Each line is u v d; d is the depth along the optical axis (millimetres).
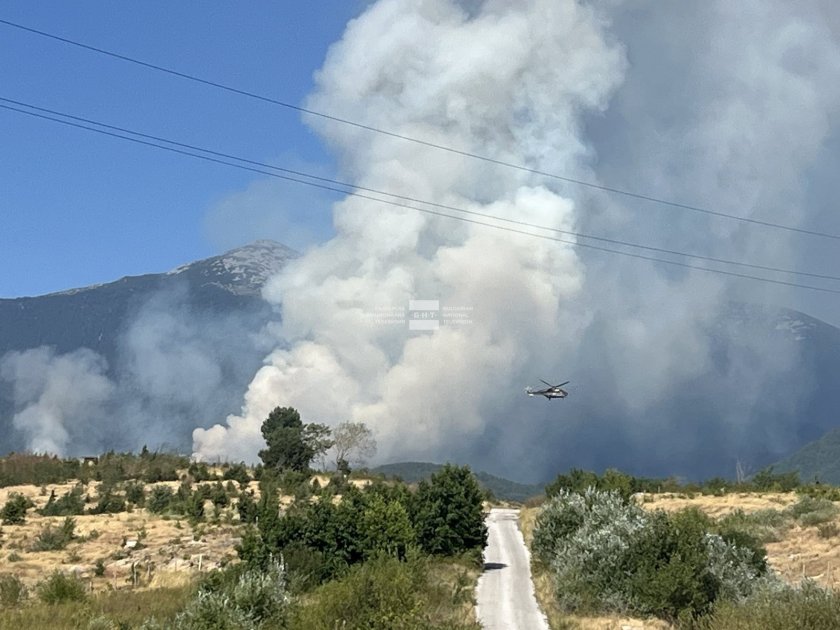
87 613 45344
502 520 105562
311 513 58344
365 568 38438
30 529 86312
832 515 70938
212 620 37500
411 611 35625
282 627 37344
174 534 84312
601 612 46688
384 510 58375
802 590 35969
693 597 44344
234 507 98500
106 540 81812
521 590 58562
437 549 70188
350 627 34938
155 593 55781
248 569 50219
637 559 47781
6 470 126000
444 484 73250
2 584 56562
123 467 127875
